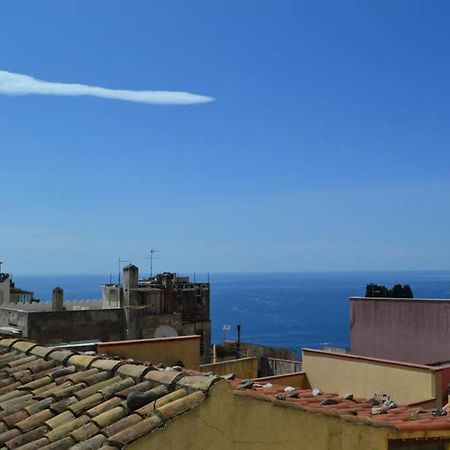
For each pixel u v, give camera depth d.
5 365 9.07
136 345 13.77
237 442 6.07
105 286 48.16
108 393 6.88
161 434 5.62
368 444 7.37
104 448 5.46
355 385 16.89
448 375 16.58
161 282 50.47
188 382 6.30
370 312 28.36
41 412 6.86
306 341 142.00
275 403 6.43
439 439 8.29
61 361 8.59
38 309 46.47
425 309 26.45
